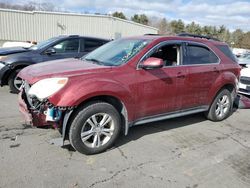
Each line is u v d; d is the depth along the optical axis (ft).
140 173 11.12
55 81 11.23
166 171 11.42
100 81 11.83
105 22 94.38
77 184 10.09
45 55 23.45
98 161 11.86
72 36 25.43
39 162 11.39
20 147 12.58
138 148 13.38
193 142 14.64
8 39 81.97
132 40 15.16
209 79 16.55
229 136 15.92
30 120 11.70
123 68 12.77
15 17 81.61
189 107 16.06
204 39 17.08
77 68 12.48
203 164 12.25
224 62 17.74
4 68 21.68
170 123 17.40
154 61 12.78
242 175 11.53
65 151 12.48
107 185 10.17
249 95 25.13
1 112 17.30
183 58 15.26
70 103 11.04
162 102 14.38
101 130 12.37
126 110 12.94
